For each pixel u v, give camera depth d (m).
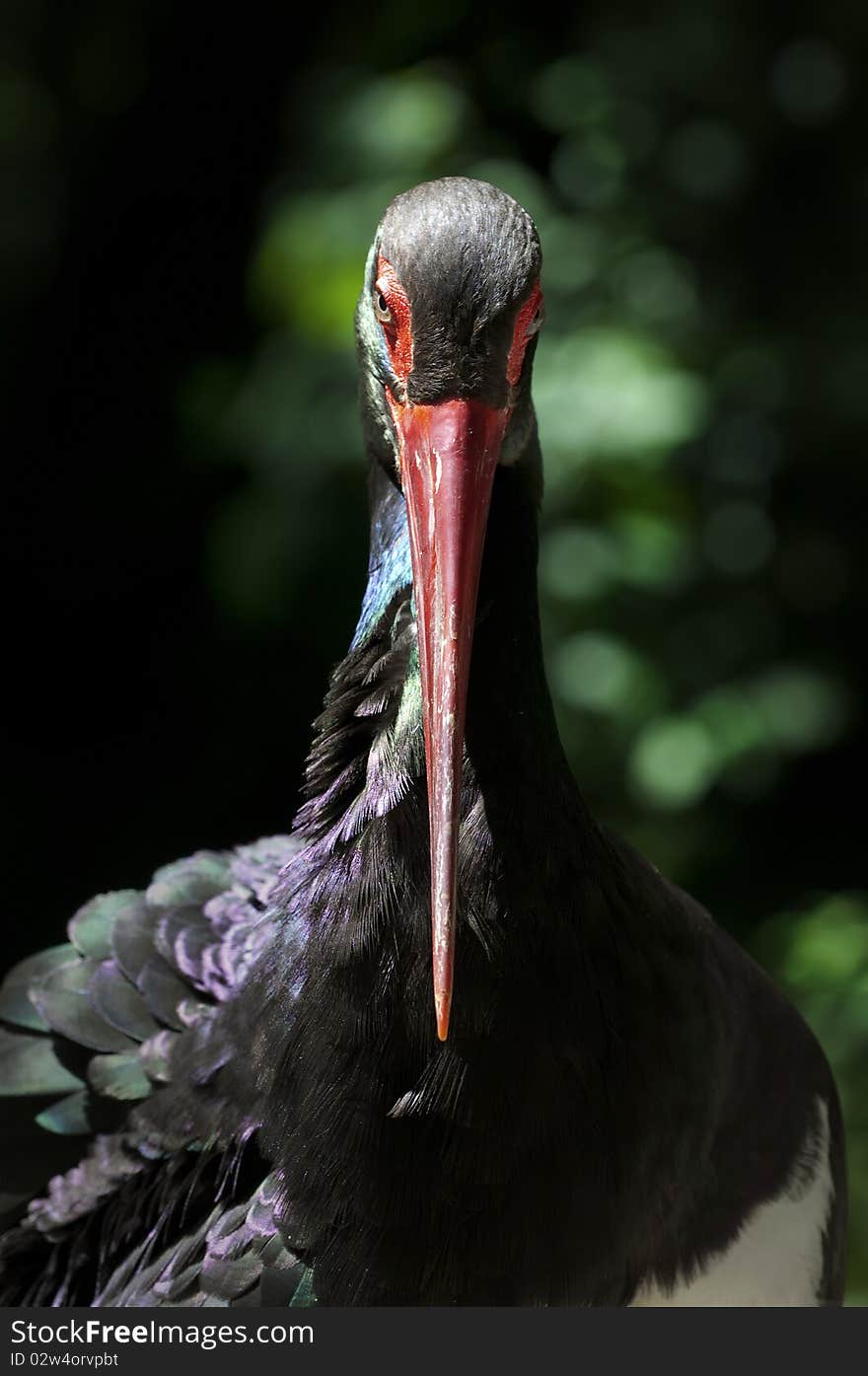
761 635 12.15
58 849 14.76
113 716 15.10
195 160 15.06
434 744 3.91
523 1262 4.20
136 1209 4.71
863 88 12.28
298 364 11.96
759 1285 4.85
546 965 4.20
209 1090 4.55
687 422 11.15
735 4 12.17
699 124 12.19
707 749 11.54
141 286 15.30
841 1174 5.34
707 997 4.66
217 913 5.46
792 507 12.70
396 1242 4.18
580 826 4.40
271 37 14.47
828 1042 10.96
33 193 15.36
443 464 4.02
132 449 15.23
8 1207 5.27
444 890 3.81
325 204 11.74
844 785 13.04
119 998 5.30
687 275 12.05
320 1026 4.23
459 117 11.86
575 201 12.09
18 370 15.38
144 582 15.21
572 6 12.70
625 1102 4.28
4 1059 5.44
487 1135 4.15
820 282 12.37
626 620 11.74
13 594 15.41
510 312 4.04
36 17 14.77
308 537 12.02
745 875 12.54
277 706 14.08
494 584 4.31
